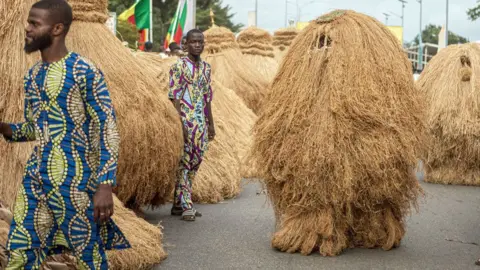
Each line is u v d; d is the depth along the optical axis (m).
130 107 6.81
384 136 5.85
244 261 5.98
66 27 4.02
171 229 7.37
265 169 6.27
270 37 19.86
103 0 7.24
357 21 6.18
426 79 11.59
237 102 12.47
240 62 17.16
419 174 12.53
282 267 5.79
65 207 3.93
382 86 5.94
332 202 6.04
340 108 5.84
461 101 11.11
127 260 5.46
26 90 4.04
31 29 3.95
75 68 3.93
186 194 7.91
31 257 3.94
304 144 5.97
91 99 3.96
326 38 6.14
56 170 3.91
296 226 6.28
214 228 7.43
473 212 8.63
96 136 4.04
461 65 11.39
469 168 11.23
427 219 8.05
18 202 3.97
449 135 11.07
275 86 6.34
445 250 6.50
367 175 5.88
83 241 3.98
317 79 6.06
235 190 9.71
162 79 8.72
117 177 6.80
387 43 6.12
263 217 8.11
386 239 6.43
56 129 3.92
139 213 7.63
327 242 6.19
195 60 7.81
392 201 6.25
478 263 5.95
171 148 7.11
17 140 4.19
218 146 9.85
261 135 6.29
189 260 6.01
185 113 7.71
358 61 5.96
